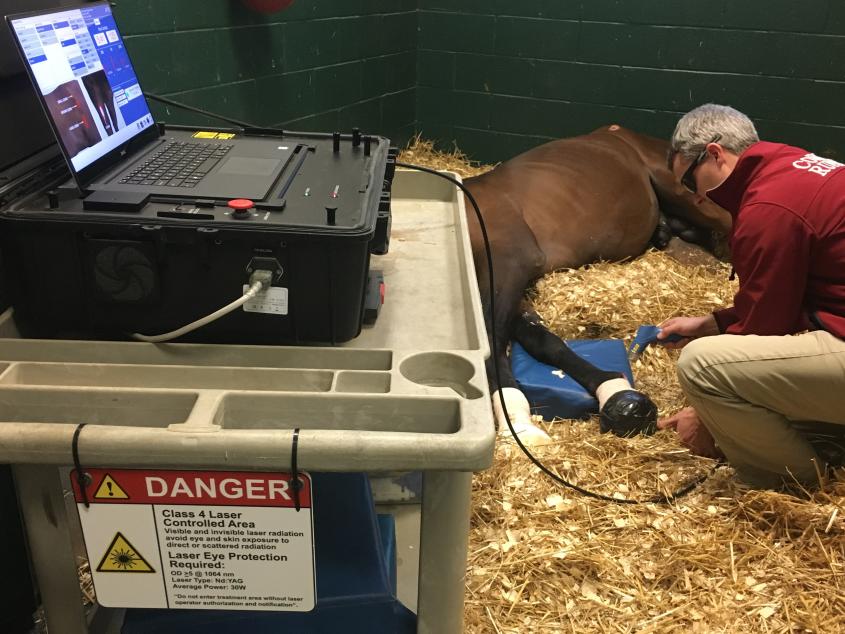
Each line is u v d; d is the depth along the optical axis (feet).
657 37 11.82
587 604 4.75
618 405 6.37
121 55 4.33
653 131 12.37
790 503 5.30
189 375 2.97
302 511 2.77
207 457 2.56
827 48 11.02
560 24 12.29
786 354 5.22
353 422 2.80
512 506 5.51
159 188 3.47
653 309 8.51
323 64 11.32
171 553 2.88
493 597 4.76
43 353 3.16
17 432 2.55
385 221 3.71
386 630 3.31
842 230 5.16
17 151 3.74
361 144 4.54
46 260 3.20
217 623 3.24
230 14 9.54
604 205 9.32
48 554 2.98
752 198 5.45
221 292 3.26
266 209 3.32
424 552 2.99
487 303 7.55
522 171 9.14
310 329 3.36
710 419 5.62
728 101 11.80
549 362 7.20
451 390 2.86
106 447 2.55
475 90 13.24
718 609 4.70
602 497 5.62
